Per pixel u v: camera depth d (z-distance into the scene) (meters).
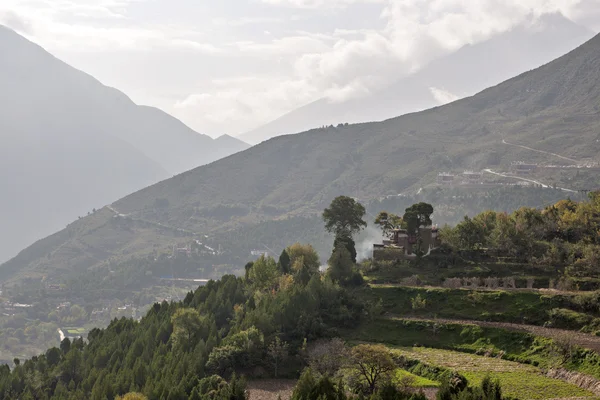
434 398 135.50
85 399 164.12
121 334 197.62
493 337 168.25
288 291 197.88
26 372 189.50
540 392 135.50
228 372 166.62
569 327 168.75
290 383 161.88
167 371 162.38
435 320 181.62
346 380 146.38
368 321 186.75
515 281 198.12
